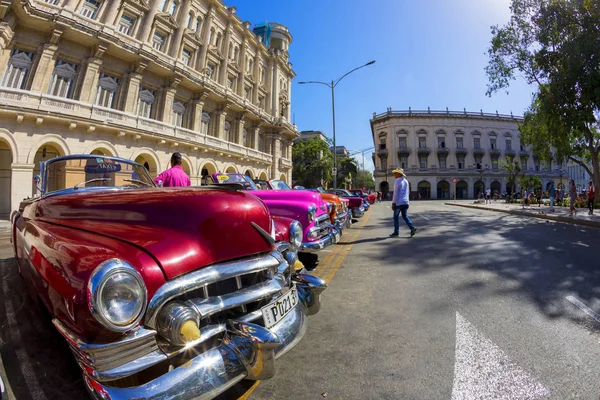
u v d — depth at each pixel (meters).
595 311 3.06
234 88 26.77
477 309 3.21
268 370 1.64
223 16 24.73
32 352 2.38
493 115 55.19
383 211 19.91
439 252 5.86
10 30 12.67
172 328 1.47
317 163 42.12
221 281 1.79
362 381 2.10
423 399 1.90
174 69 18.83
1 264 5.02
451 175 52.50
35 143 12.90
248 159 26.59
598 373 2.09
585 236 7.67
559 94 13.29
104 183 3.36
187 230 1.79
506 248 6.12
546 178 56.84
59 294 1.48
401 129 53.16
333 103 22.20
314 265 5.18
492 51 17.11
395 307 3.34
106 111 15.14
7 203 14.25
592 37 11.45
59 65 14.52
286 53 35.56
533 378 2.06
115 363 1.33
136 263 1.50
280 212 4.64
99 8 16.08
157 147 17.98
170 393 1.37
